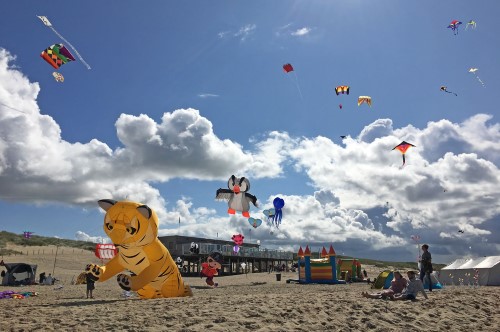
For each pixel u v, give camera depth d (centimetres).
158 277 1282
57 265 4678
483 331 730
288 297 1135
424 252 1372
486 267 2419
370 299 1067
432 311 889
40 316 788
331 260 2753
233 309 812
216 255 2561
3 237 6662
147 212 1196
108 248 2609
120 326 652
